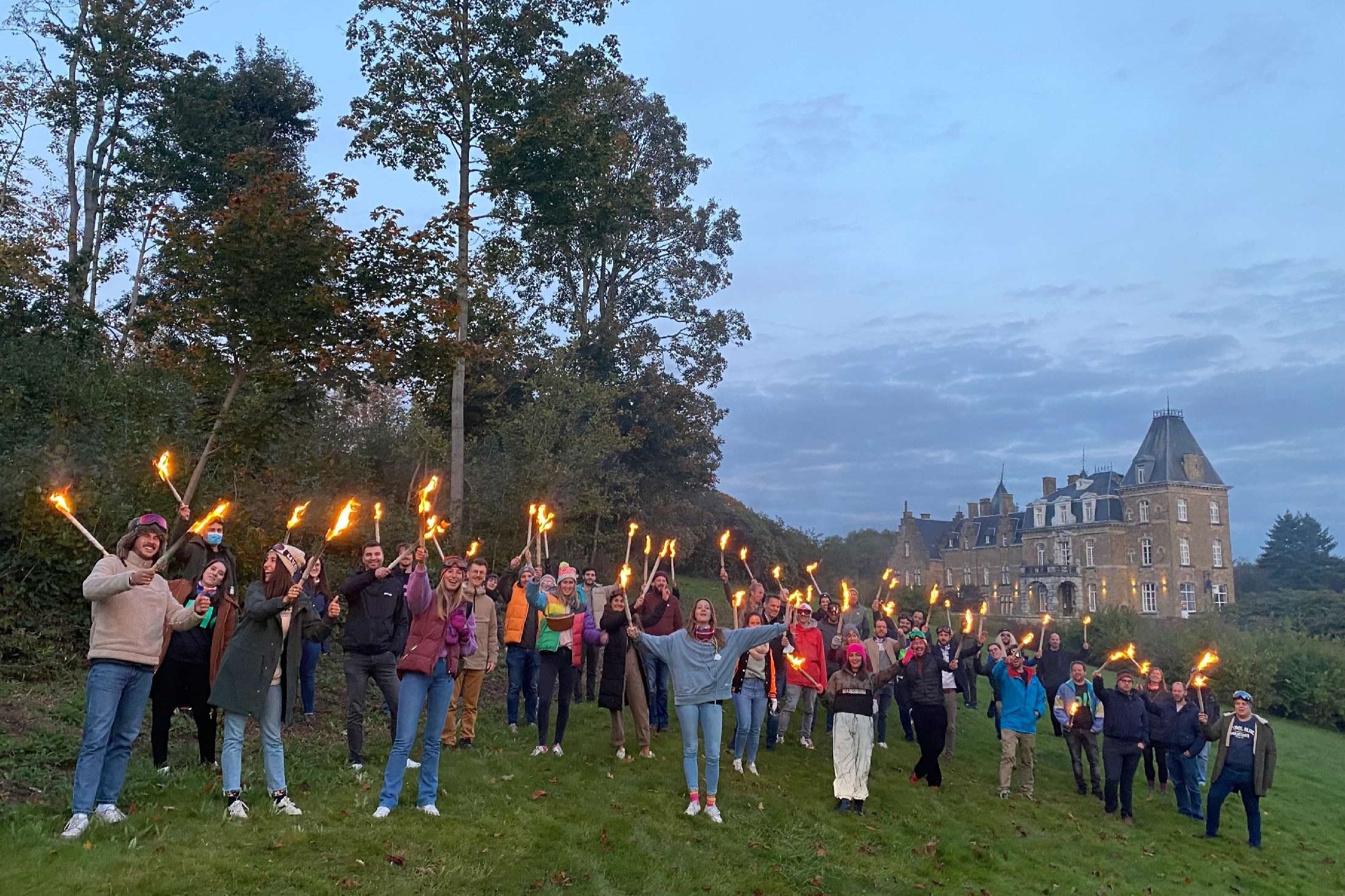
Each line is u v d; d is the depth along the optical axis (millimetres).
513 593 11422
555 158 22281
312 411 14906
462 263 20219
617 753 10492
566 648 10125
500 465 25531
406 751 7266
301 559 8477
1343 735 26719
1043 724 17891
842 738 10281
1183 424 76500
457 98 21984
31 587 11297
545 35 22312
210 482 14141
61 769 7441
